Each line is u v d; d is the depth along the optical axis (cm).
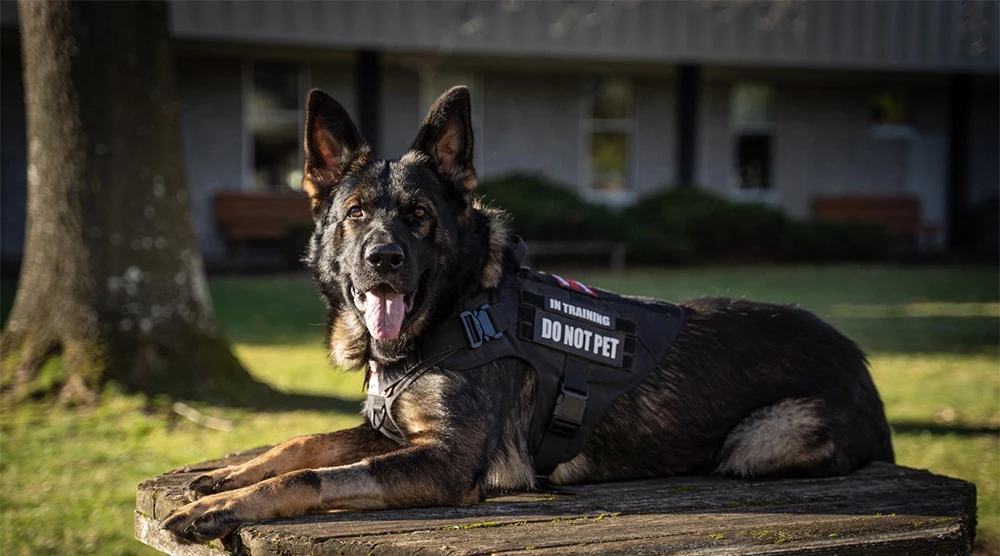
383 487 297
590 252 1786
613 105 2183
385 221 325
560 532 273
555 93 2130
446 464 307
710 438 364
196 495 306
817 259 1977
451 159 350
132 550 434
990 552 414
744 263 1928
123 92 669
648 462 362
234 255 1841
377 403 330
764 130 2312
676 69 2073
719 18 1939
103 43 659
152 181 685
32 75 664
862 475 357
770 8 1948
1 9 1443
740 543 265
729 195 2292
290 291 1385
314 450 334
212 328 721
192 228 721
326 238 350
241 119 1870
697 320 379
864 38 2047
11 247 1672
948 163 2259
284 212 1847
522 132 2111
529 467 341
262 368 845
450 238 335
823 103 2342
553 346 342
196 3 1579
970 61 2119
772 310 390
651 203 1944
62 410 648
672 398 359
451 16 1755
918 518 293
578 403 344
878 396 383
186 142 1833
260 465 320
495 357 328
